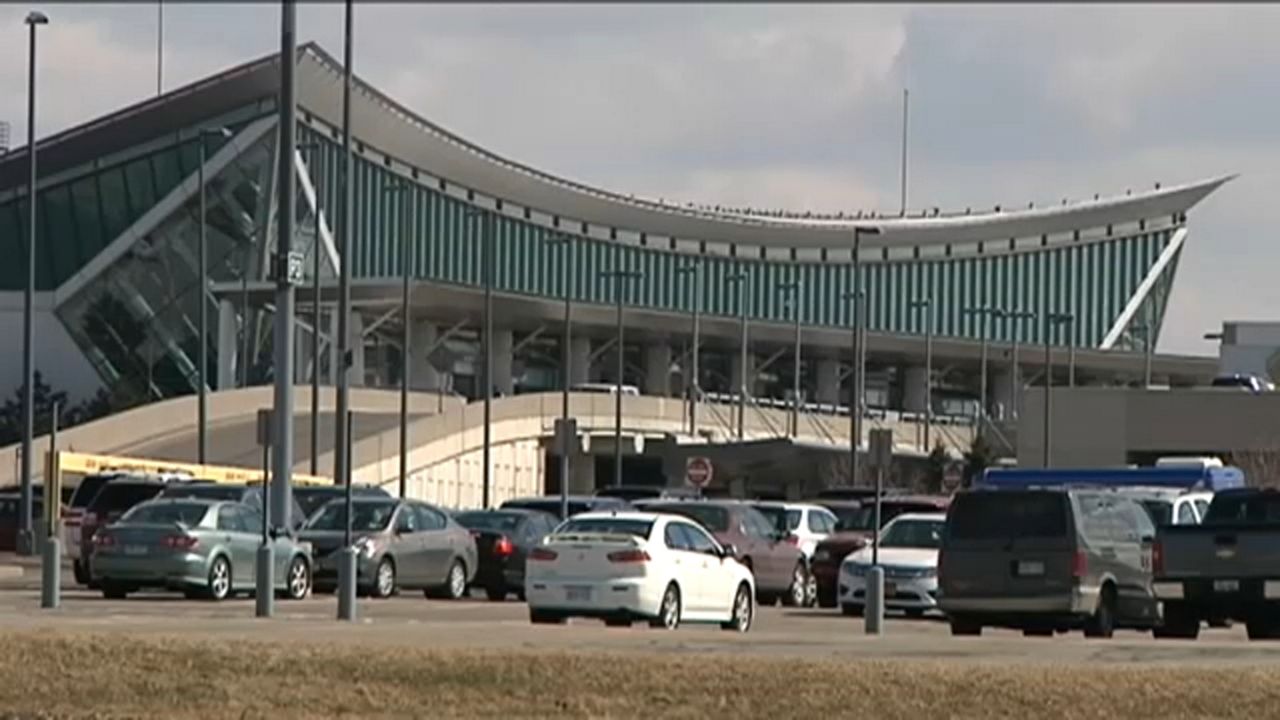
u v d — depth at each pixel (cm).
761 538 12331
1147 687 6344
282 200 11769
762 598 12675
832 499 16250
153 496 12069
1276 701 6234
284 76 11769
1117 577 9144
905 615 11250
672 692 6328
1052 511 8944
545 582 9156
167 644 6875
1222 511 9219
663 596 9156
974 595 8981
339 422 17025
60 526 14600
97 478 14125
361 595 11569
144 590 11325
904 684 6366
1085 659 7256
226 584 10919
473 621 9306
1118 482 13650
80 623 8288
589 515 9594
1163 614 9106
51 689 6362
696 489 16938
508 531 12475
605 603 9056
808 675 6475
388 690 6388
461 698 6316
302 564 11219
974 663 6875
